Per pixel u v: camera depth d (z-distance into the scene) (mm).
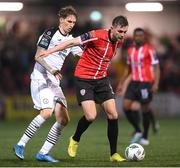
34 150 31641
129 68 38625
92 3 73750
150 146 34906
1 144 35906
